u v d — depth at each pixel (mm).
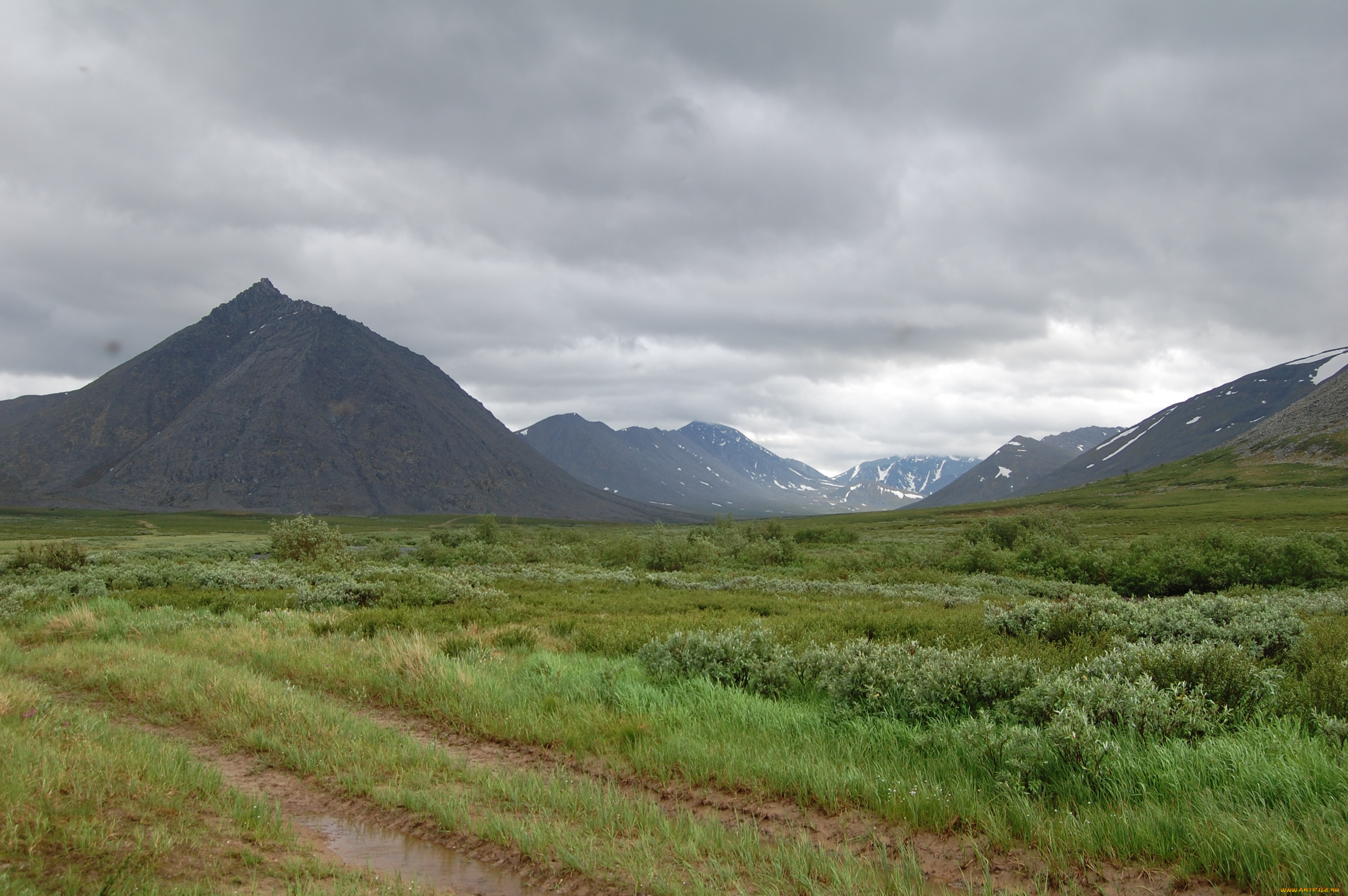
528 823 5527
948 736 7039
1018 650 10656
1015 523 61906
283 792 6359
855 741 7375
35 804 5152
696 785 6562
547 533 90625
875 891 4461
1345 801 5027
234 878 4574
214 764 7012
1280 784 5484
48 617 16109
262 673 10867
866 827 5594
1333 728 6488
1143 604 16734
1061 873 4734
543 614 19594
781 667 10117
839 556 53750
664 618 18109
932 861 5047
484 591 23047
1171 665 8391
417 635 12703
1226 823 4848
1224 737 6457
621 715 8516
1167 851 4844
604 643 13766
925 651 9672
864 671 9031
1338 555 34625
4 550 71062
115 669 10516
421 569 32375
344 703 9523
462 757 7395
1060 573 37281
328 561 35125
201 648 12695
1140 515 112125
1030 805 5562
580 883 4711
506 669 10914
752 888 4590
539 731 7992
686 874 4785
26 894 3957
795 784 6297
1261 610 14891
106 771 6023
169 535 133000
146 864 4551
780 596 27422
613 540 63438
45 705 8164
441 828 5594
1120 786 5805
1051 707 7328
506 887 4684
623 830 5484
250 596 21609
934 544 64938
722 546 59938
